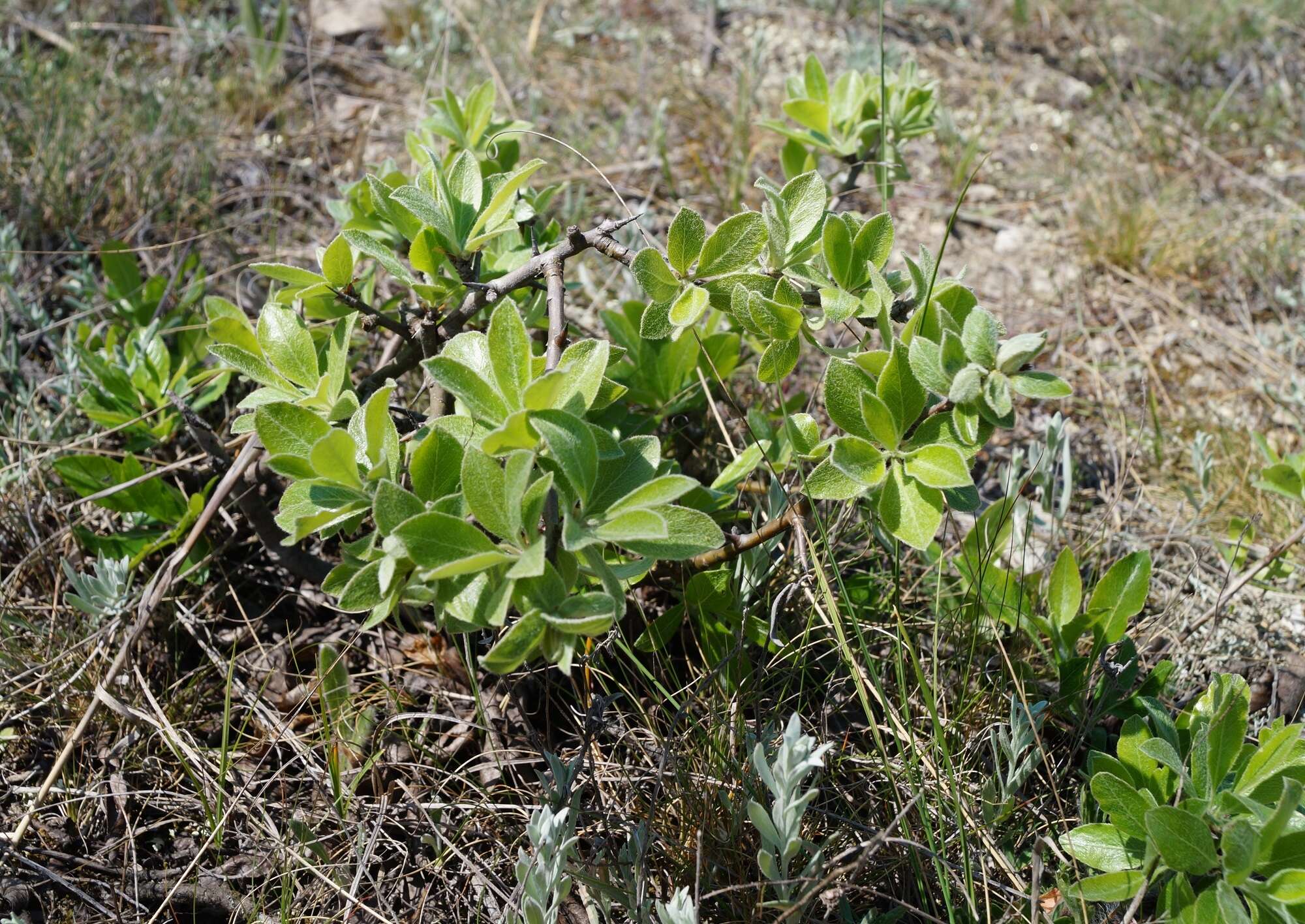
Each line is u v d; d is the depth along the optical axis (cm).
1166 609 254
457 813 215
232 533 259
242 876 205
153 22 461
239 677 240
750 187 407
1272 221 418
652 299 199
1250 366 359
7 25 435
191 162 371
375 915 193
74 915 199
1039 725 224
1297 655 259
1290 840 170
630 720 227
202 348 296
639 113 436
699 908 195
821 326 205
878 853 203
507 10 485
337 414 187
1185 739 208
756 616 232
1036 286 386
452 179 211
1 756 222
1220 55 527
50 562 251
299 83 440
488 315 249
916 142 450
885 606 244
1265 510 304
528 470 144
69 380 277
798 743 169
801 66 485
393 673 238
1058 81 501
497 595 150
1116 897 180
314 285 207
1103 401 344
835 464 179
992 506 240
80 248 338
